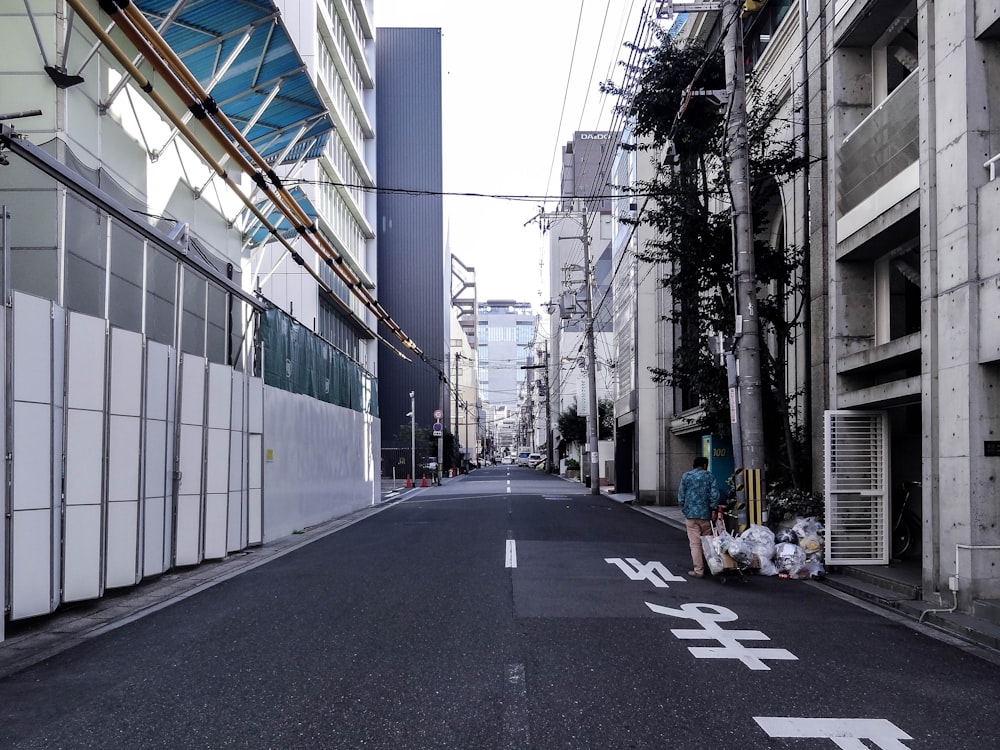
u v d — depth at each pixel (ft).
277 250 118.83
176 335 39.68
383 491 132.46
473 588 32.48
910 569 35.55
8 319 24.79
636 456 95.14
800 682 19.43
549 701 17.72
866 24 39.01
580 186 177.37
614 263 128.98
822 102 46.03
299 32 110.63
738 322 42.91
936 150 29.99
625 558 42.06
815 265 46.93
